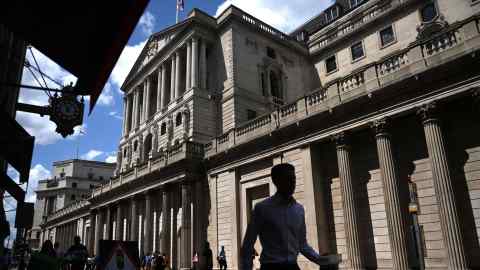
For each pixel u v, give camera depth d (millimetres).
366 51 37188
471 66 16641
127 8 5711
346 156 21031
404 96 18812
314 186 22328
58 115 10445
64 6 6398
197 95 37500
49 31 7215
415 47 18812
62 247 69000
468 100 17578
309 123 23109
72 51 7656
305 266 21750
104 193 46125
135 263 10742
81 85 8539
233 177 28703
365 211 20578
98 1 6051
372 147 20984
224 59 38906
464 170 17359
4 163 15367
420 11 32781
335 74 40594
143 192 38094
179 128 39094
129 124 52531
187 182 31672
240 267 3982
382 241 19500
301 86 42969
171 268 32969
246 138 28188
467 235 16766
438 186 16891
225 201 29188
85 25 6762
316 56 43938
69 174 99062
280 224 3990
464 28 17203
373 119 19875
